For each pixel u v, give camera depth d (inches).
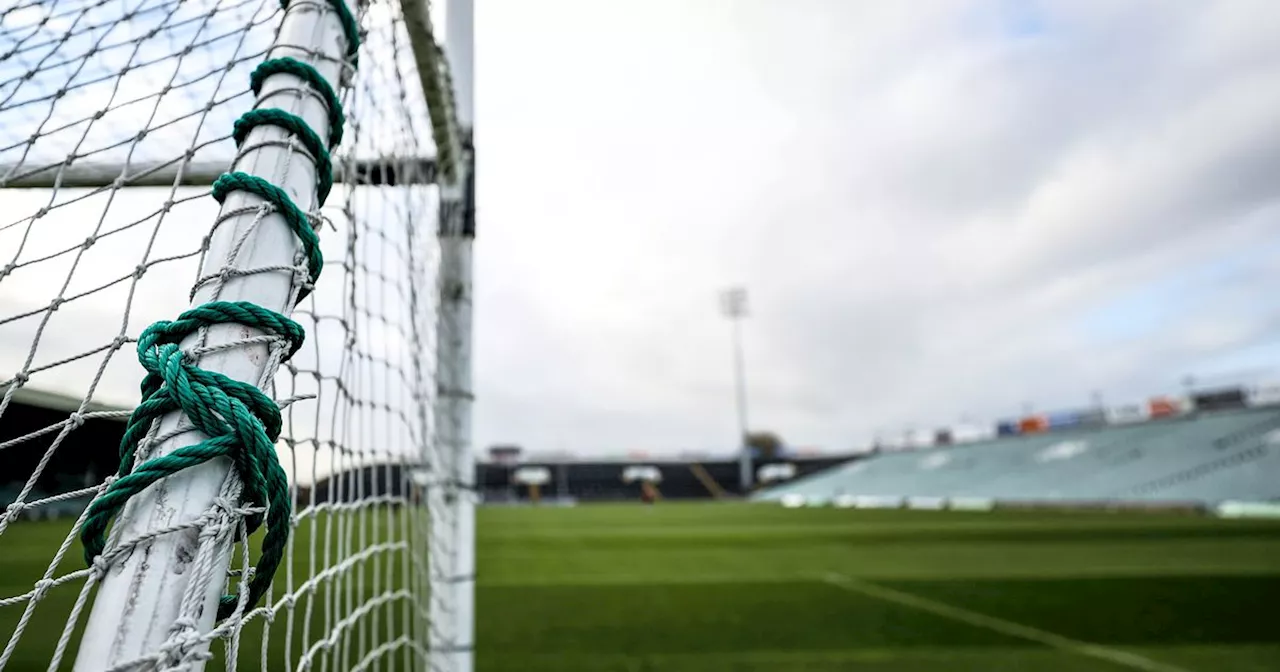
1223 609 188.1
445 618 67.2
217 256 24.5
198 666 20.2
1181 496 764.6
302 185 26.9
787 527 533.6
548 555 331.6
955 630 165.6
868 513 753.0
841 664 136.7
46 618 140.0
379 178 46.8
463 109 77.8
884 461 1450.5
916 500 1041.5
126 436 22.3
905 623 173.2
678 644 150.9
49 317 29.3
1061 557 307.6
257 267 24.4
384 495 48.3
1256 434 840.3
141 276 29.1
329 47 30.2
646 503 1316.4
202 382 21.7
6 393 27.5
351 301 38.1
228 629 21.6
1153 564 279.6
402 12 53.3
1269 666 135.8
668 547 373.1
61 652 19.6
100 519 20.4
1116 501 773.9
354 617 38.6
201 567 20.6
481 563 298.0
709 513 807.1
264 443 21.9
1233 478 747.4
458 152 74.5
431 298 67.7
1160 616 180.2
